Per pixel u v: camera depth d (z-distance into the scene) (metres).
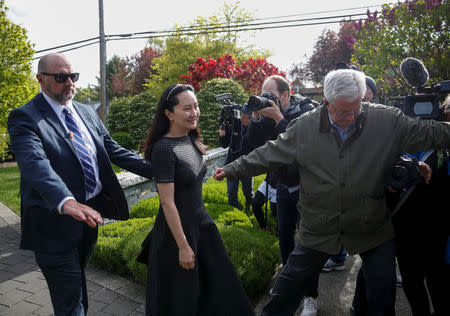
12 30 11.27
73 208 1.66
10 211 6.14
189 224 1.96
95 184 2.32
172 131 2.01
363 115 1.82
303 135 1.92
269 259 3.20
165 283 1.97
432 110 2.03
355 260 3.58
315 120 1.90
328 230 1.94
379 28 7.84
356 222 1.86
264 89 2.88
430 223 2.12
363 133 1.80
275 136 2.47
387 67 7.66
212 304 2.07
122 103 19.12
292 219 2.75
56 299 2.09
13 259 3.88
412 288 2.24
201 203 2.09
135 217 4.58
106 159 2.40
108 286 3.15
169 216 1.85
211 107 8.38
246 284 2.79
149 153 2.03
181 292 1.95
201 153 2.18
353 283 3.08
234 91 8.56
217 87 8.55
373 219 1.85
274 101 2.57
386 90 7.85
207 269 2.06
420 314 2.25
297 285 2.07
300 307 2.73
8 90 11.37
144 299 2.91
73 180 2.14
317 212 1.95
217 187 5.77
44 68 2.10
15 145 1.93
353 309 2.43
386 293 1.88
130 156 2.57
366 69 7.81
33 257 3.95
